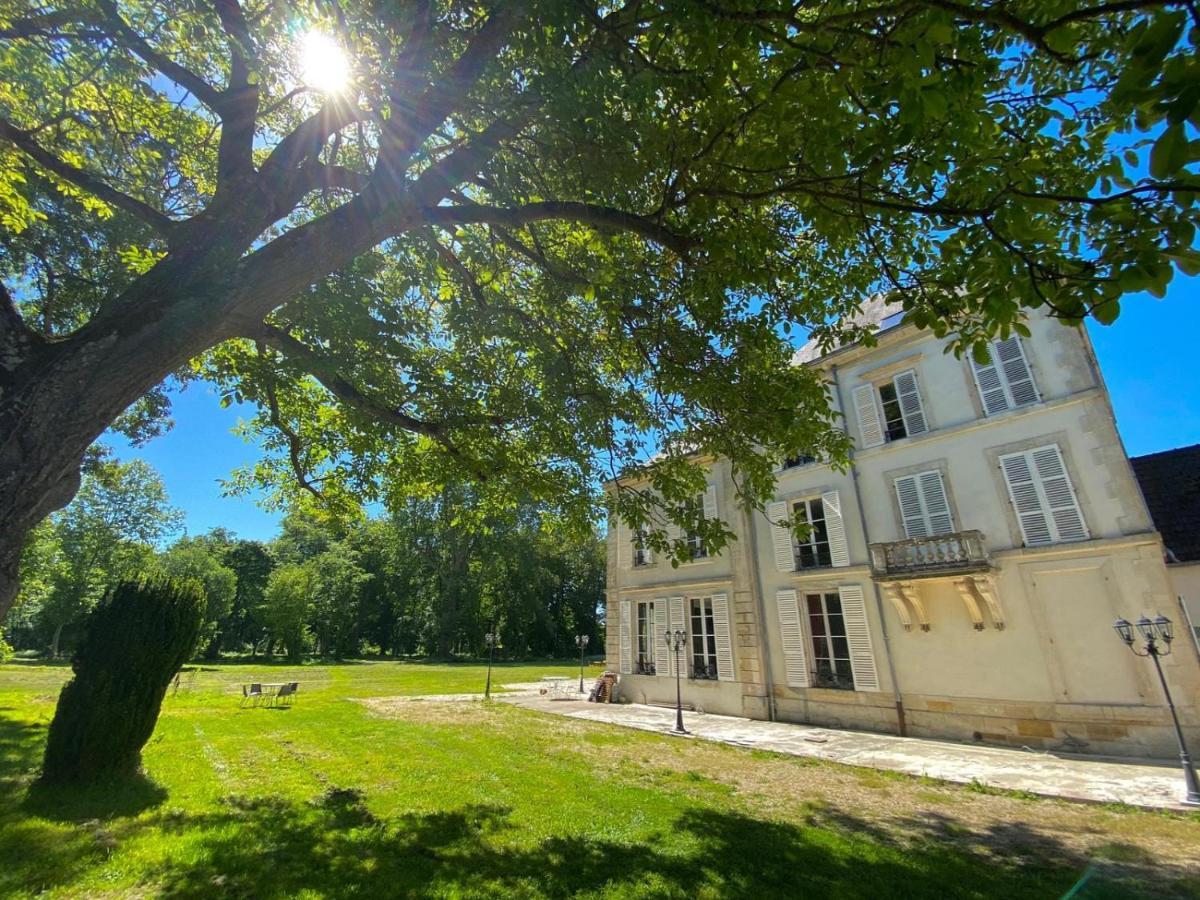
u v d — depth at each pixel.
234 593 52.06
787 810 7.02
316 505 10.16
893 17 2.77
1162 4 1.62
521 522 45.97
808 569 14.70
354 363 7.14
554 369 7.90
